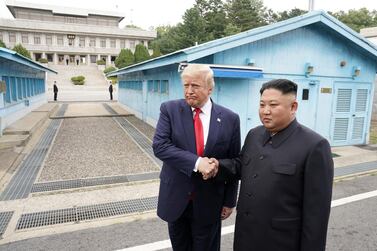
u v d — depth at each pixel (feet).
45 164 21.38
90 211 14.08
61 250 10.81
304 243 5.76
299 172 5.78
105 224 12.86
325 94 28.84
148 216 13.69
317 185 5.65
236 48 24.08
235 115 7.88
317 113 28.76
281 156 5.96
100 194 16.12
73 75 151.33
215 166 6.81
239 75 22.89
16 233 11.94
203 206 7.70
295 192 5.87
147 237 11.82
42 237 11.68
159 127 7.58
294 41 26.48
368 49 28.04
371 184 18.72
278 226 5.96
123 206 14.73
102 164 21.65
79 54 190.49
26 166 20.84
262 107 6.07
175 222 8.15
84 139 30.09
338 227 12.92
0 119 27.89
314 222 5.66
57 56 186.39
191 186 7.54
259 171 6.22
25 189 16.58
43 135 31.63
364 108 31.17
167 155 7.14
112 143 28.58
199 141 7.42
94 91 118.52
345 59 29.14
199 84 7.02
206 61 23.52
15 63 36.04
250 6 189.47
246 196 6.46
